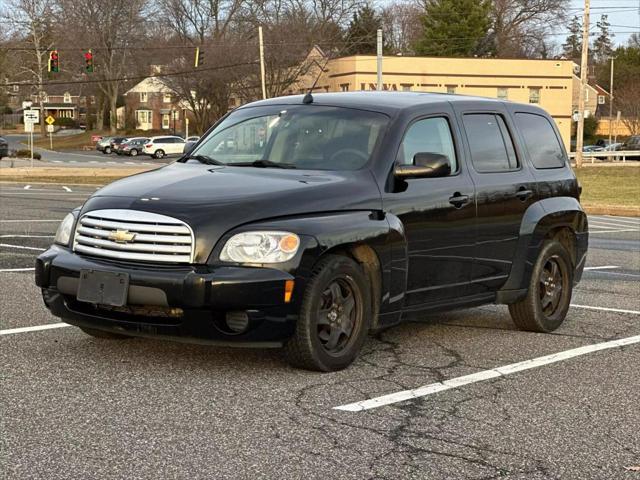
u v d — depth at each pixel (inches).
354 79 2480.3
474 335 299.0
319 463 172.6
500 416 207.2
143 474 164.1
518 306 304.2
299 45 2706.7
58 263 235.8
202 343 225.1
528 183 301.0
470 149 285.1
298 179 245.9
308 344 230.8
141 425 192.2
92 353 254.8
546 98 2596.0
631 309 358.0
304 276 225.8
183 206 227.3
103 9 3388.3
